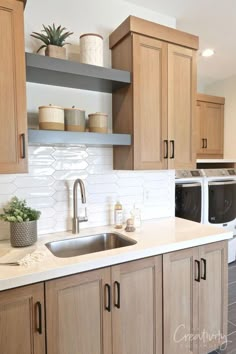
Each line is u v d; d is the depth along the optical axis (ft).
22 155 4.59
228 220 10.80
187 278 5.42
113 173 6.70
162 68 6.05
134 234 5.75
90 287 4.35
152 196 7.34
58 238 5.54
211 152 12.46
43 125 5.10
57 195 6.00
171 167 6.27
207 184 10.05
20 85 4.54
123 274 4.66
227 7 6.95
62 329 4.13
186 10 7.07
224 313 6.03
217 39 8.71
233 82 12.37
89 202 6.40
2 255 4.52
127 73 5.68
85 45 5.52
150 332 5.01
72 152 6.15
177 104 6.32
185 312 5.43
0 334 3.68
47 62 4.88
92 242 5.86
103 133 5.58
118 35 6.06
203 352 5.76
